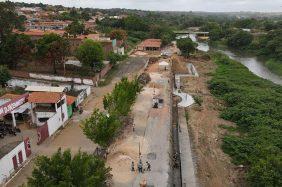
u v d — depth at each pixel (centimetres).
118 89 5694
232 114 7069
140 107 6812
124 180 4103
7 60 8912
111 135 4538
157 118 6228
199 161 5175
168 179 4166
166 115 6400
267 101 7700
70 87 7769
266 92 8531
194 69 11869
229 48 19138
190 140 5931
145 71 10112
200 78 10588
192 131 6341
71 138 5409
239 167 5078
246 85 9569
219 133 6353
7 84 8012
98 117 4622
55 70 8994
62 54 8812
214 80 9850
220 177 4809
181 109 7481
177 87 9269
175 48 15862
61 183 2631
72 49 10988
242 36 18525
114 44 12812
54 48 8594
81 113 6481
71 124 5997
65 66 9450
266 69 13238
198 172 4844
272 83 10025
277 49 14812
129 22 19425
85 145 5144
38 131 5106
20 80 8125
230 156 5444
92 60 9175
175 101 7994
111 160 4578
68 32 13425
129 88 5962
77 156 3030
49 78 8619
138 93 7494
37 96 5725
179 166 4931
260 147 5172
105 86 8475
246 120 6650
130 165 4450
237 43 18700
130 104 5812
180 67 11731
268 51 15850
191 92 8931
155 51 14225
